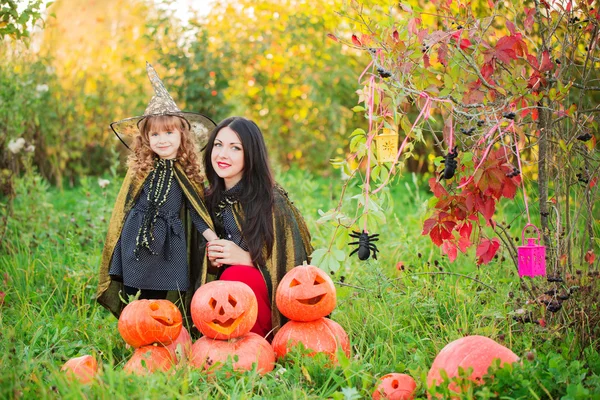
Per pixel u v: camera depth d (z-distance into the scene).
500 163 3.53
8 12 4.79
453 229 3.90
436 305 4.23
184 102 10.42
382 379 3.24
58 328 4.05
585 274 3.66
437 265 4.84
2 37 4.88
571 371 3.11
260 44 11.60
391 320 4.05
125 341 3.81
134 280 4.14
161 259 4.16
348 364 3.32
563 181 3.84
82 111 10.86
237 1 11.90
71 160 10.75
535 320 3.71
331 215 3.44
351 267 5.25
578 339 3.62
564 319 3.69
